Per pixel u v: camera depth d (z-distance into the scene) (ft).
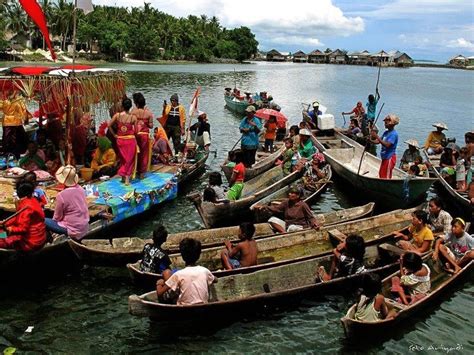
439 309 27.43
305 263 28.66
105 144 40.73
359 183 45.55
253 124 48.39
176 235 31.50
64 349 22.95
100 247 29.17
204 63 377.71
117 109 43.65
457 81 266.16
